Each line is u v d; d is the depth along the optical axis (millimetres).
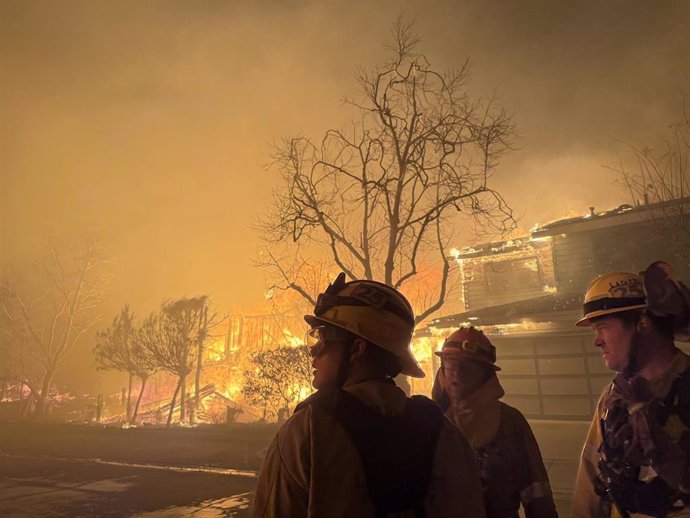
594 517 1896
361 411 1250
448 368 2471
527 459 2389
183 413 22641
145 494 9734
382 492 1159
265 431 16234
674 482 1604
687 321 1720
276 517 1204
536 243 20516
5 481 11359
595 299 1872
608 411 1837
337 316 1438
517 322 13406
